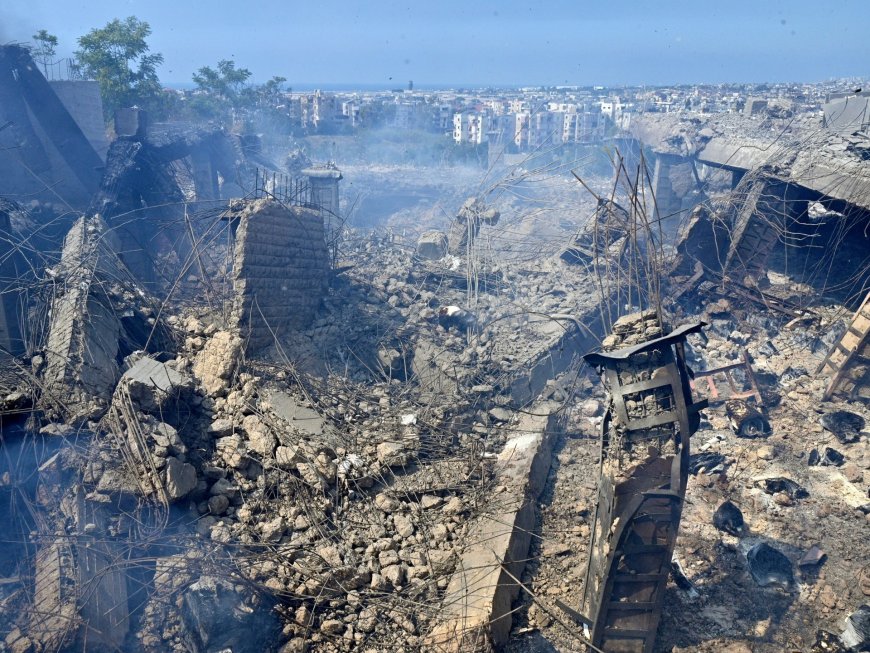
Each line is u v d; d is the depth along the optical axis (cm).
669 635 888
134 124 3055
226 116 6025
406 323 1492
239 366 1185
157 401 1045
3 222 1573
